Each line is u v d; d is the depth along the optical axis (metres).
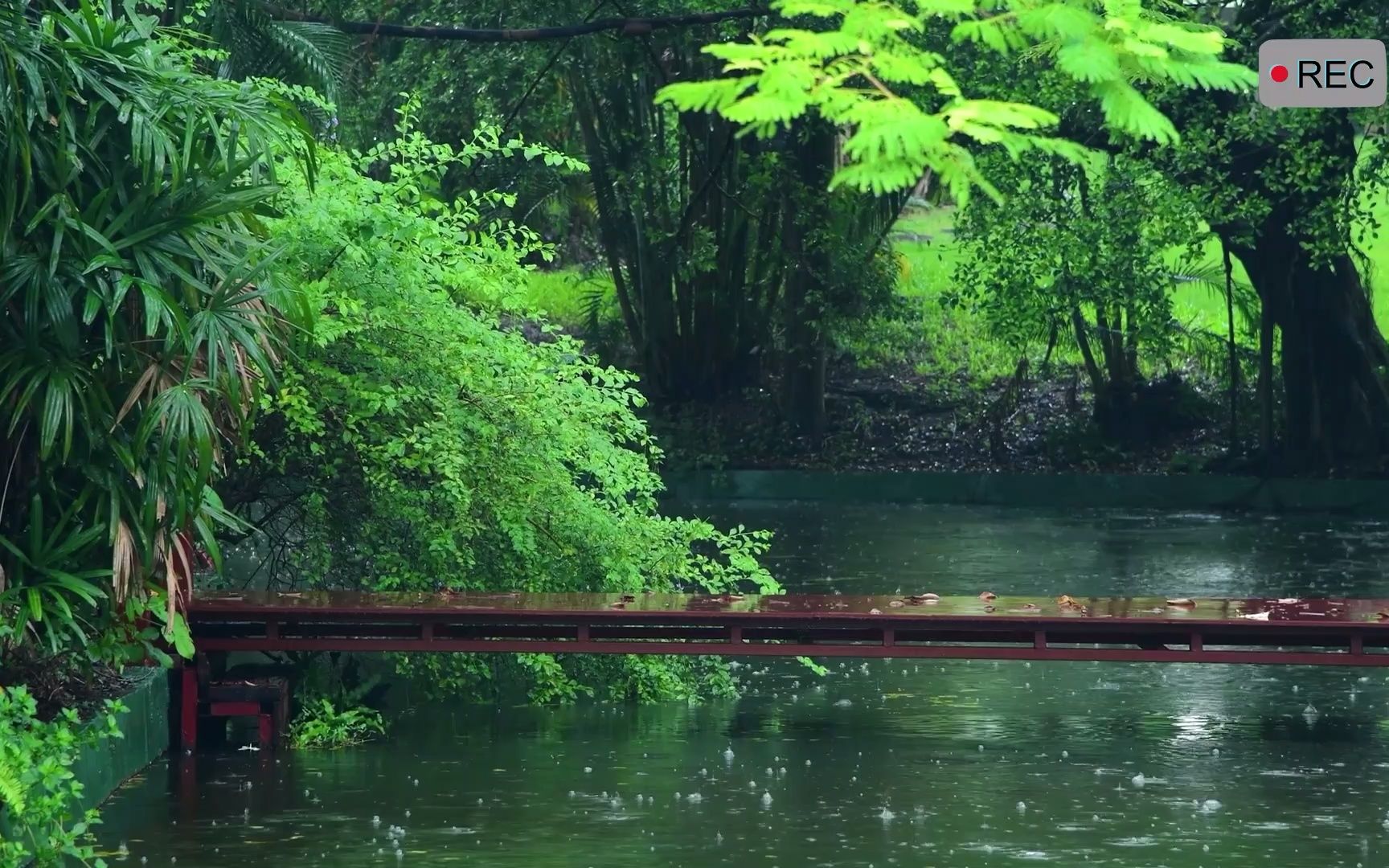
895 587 16.02
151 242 6.89
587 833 7.55
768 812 7.96
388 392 9.88
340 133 17.81
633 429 11.12
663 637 9.93
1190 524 22.44
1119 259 22.86
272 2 17.91
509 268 10.80
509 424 10.45
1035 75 17.55
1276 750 9.41
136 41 6.97
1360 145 22.17
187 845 7.36
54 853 6.57
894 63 3.90
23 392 6.79
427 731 9.94
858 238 27.33
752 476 26.64
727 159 26.98
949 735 9.82
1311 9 20.20
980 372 29.98
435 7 22.19
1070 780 8.63
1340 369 24.30
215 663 9.62
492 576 10.84
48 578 7.22
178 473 6.95
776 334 29.45
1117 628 9.51
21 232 6.91
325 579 10.95
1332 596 15.45
